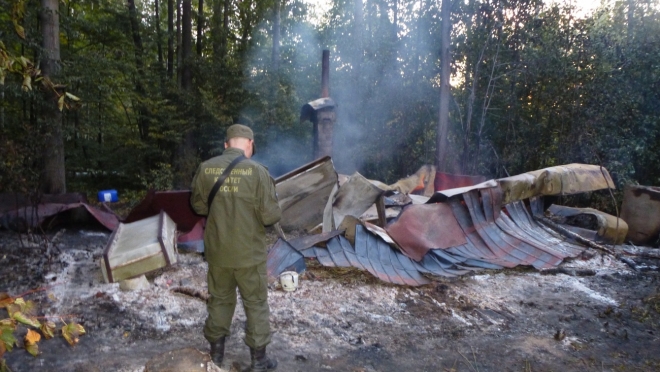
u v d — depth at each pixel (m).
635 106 10.80
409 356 3.49
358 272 5.19
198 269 5.24
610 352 3.71
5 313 3.71
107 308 4.04
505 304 4.62
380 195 6.34
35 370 3.04
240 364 3.16
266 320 3.01
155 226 5.18
